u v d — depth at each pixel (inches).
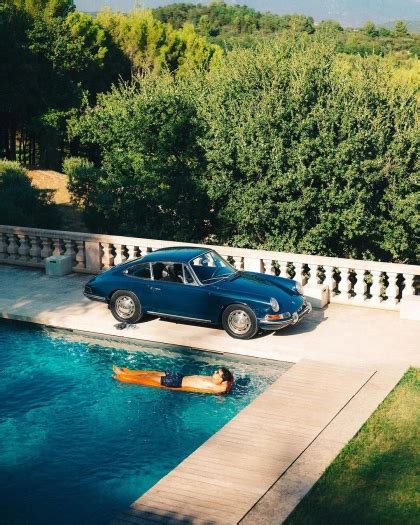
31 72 1931.6
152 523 276.5
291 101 917.2
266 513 284.4
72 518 299.6
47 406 415.2
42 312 570.9
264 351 485.1
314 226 947.3
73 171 1272.1
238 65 990.4
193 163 992.9
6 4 2089.1
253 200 912.9
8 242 773.3
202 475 316.5
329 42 1034.1
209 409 409.4
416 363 462.0
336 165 900.0
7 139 2119.8
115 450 361.7
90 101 2356.1
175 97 977.5
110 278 543.8
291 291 526.6
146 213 1014.4
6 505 310.3
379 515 282.0
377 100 976.3
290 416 378.9
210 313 512.4
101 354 503.2
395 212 952.9
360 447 343.3
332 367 453.4
